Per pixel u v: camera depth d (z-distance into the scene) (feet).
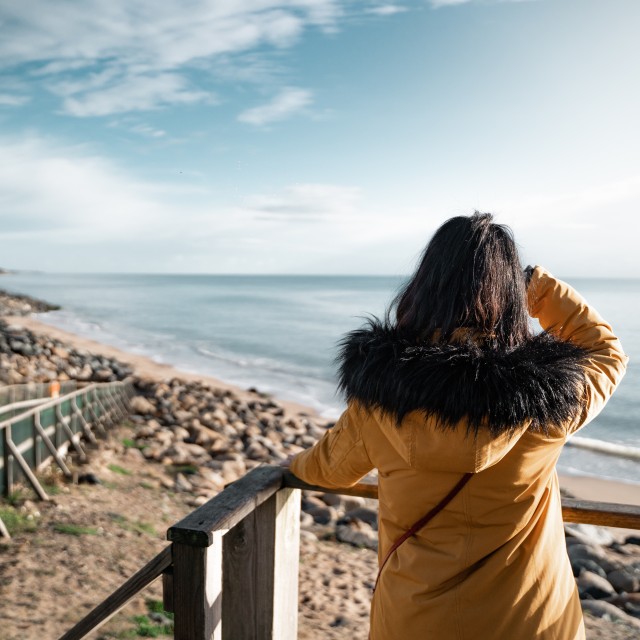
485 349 3.98
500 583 4.24
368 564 22.13
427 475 4.25
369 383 4.08
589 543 25.48
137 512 24.79
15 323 161.89
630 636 16.08
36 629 14.11
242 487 6.08
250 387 81.66
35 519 21.48
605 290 573.33
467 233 4.22
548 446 4.11
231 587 6.63
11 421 23.80
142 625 14.78
